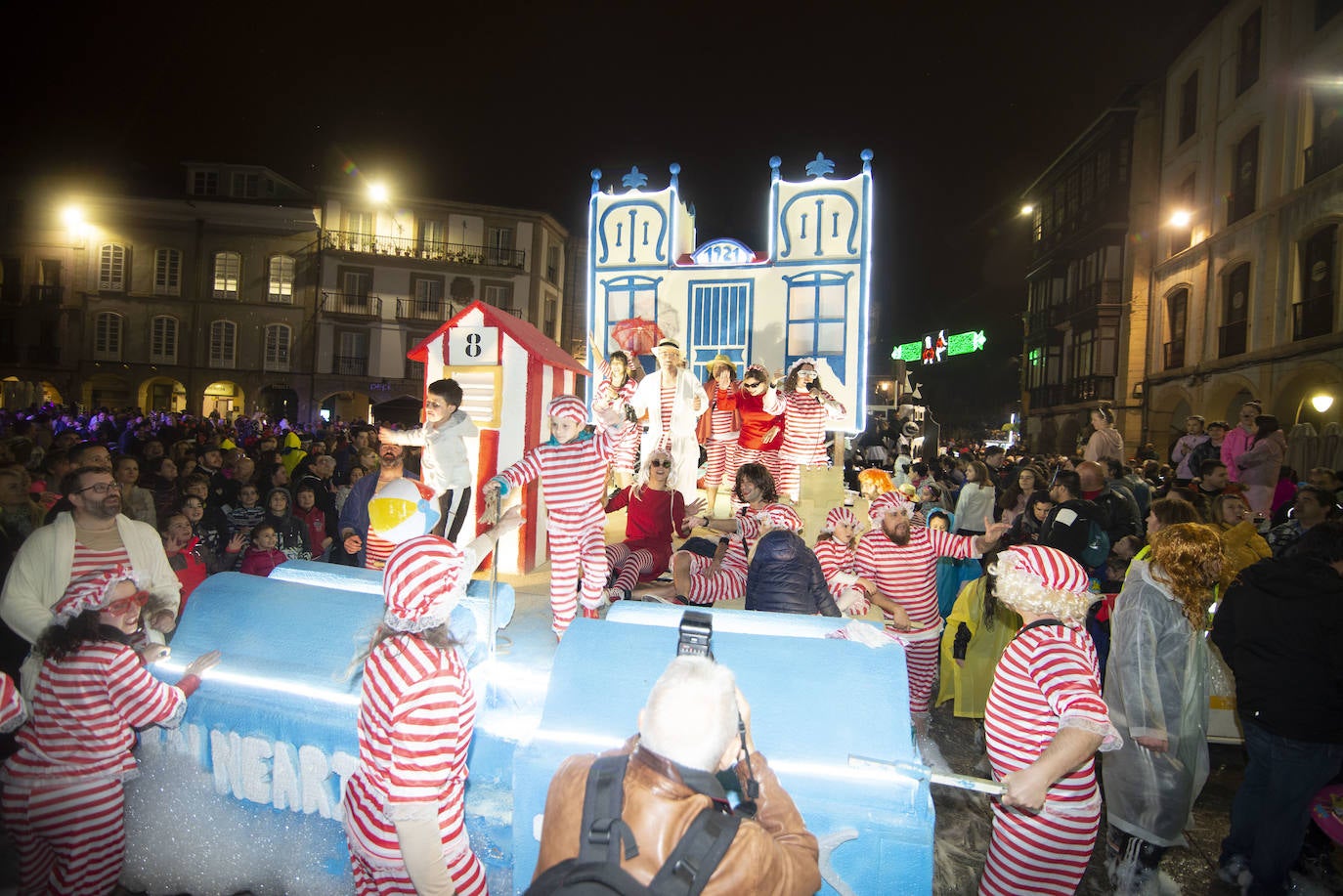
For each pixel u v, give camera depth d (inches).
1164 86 920.9
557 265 1604.3
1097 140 1025.5
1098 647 217.8
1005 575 119.0
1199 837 171.5
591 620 132.5
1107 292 984.9
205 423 756.0
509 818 136.9
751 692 119.3
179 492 305.1
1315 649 137.5
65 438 354.9
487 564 251.6
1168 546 144.1
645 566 213.8
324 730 135.3
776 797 79.3
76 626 120.8
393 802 93.7
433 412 211.9
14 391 1039.0
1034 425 1247.5
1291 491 341.7
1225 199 773.3
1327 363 606.5
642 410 351.6
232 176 1393.9
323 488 311.6
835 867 107.7
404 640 98.0
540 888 64.6
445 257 1450.5
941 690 242.8
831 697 117.6
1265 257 698.2
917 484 451.2
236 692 141.7
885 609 193.0
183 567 224.7
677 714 70.1
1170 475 376.5
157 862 140.6
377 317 1413.6
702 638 123.4
